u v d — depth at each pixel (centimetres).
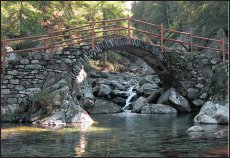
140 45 2195
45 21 2903
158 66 2405
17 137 1329
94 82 2856
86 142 1228
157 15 5178
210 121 1731
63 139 1286
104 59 3547
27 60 1880
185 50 2459
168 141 1241
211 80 2322
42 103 1794
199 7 2895
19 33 2614
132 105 2509
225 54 2366
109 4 3269
